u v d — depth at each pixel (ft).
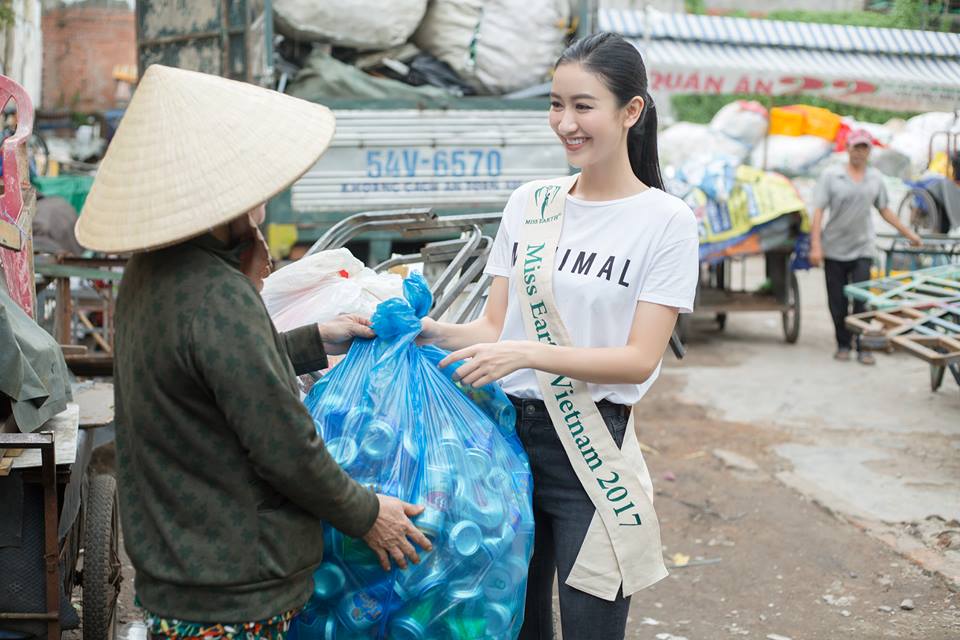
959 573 14.12
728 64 35.96
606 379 7.18
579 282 7.38
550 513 7.79
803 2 57.06
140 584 5.98
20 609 8.46
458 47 21.66
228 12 21.97
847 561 14.78
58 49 79.82
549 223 7.58
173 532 5.77
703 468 19.13
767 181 30.71
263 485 5.89
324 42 21.40
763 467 19.10
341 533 6.52
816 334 33.37
